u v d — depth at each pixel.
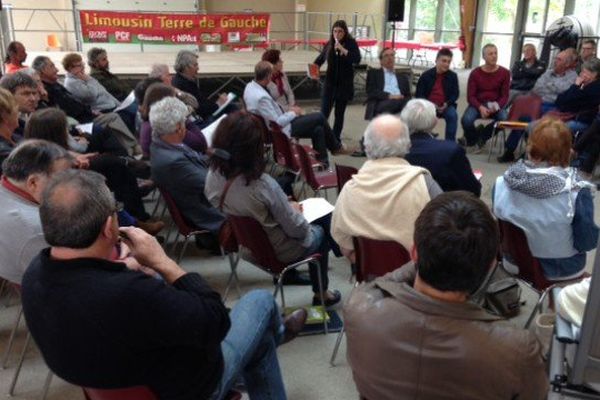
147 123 3.62
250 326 1.69
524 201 2.06
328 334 2.54
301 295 2.88
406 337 1.03
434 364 1.00
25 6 10.96
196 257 3.32
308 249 2.41
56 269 1.15
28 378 2.21
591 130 4.74
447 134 5.82
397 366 1.04
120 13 7.84
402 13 7.90
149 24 8.02
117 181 3.11
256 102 4.75
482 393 0.99
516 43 11.19
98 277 1.14
